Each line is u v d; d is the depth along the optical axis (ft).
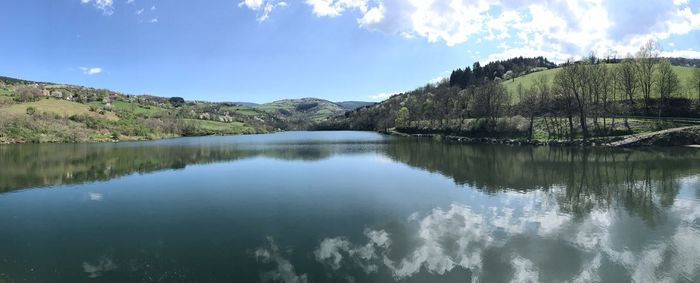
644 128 278.26
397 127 592.60
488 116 389.80
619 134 280.51
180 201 124.06
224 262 75.72
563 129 314.14
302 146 344.28
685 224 94.48
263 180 160.15
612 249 79.82
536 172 169.48
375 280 67.56
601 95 341.21
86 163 225.15
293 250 81.05
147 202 123.34
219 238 88.74
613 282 66.64
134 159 245.45
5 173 185.78
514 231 90.84
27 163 224.74
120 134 491.31
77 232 94.43
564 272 70.08
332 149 306.55
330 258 76.69
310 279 68.08
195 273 71.31
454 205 114.21
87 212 112.27
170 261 76.69
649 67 317.83
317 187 143.23
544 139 305.94
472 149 281.33
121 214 109.60
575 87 315.37
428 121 523.29
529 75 574.97
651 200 117.60
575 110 327.47
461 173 171.01
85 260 77.77
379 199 122.52
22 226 99.40
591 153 232.12
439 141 379.35
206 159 242.58
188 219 103.71
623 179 149.48
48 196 133.59
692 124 272.72
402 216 103.60
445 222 98.07
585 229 91.66
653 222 96.37
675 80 314.35
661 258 75.31
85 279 69.77
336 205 115.65
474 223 97.14
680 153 216.74
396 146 324.60
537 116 358.23
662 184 138.92
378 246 82.64
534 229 92.12
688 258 75.15
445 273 69.97
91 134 463.83
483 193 129.70
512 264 73.20
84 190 143.64
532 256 76.64
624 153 226.17
